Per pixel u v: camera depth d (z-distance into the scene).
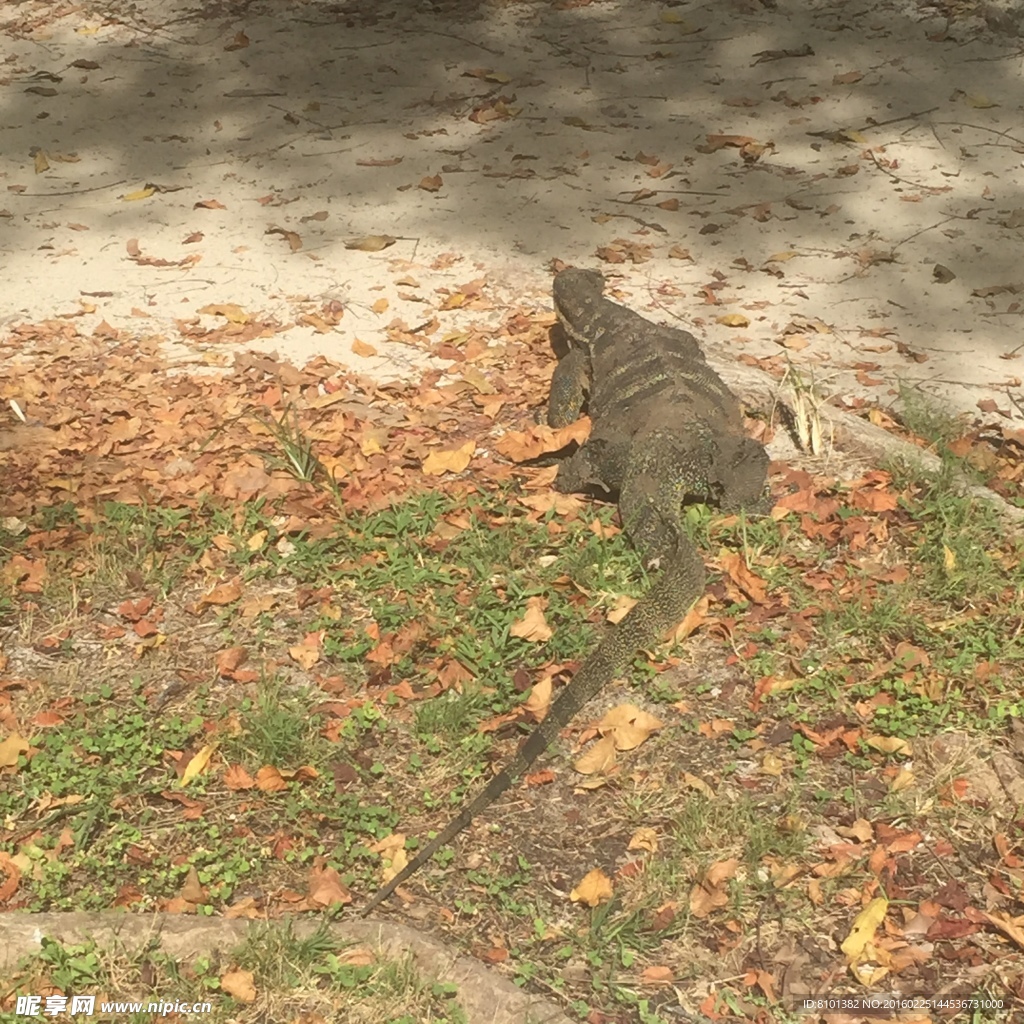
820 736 2.50
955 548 2.76
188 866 2.36
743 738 2.51
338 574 2.77
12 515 2.90
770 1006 2.25
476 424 3.12
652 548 2.77
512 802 2.45
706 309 3.43
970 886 2.36
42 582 2.76
